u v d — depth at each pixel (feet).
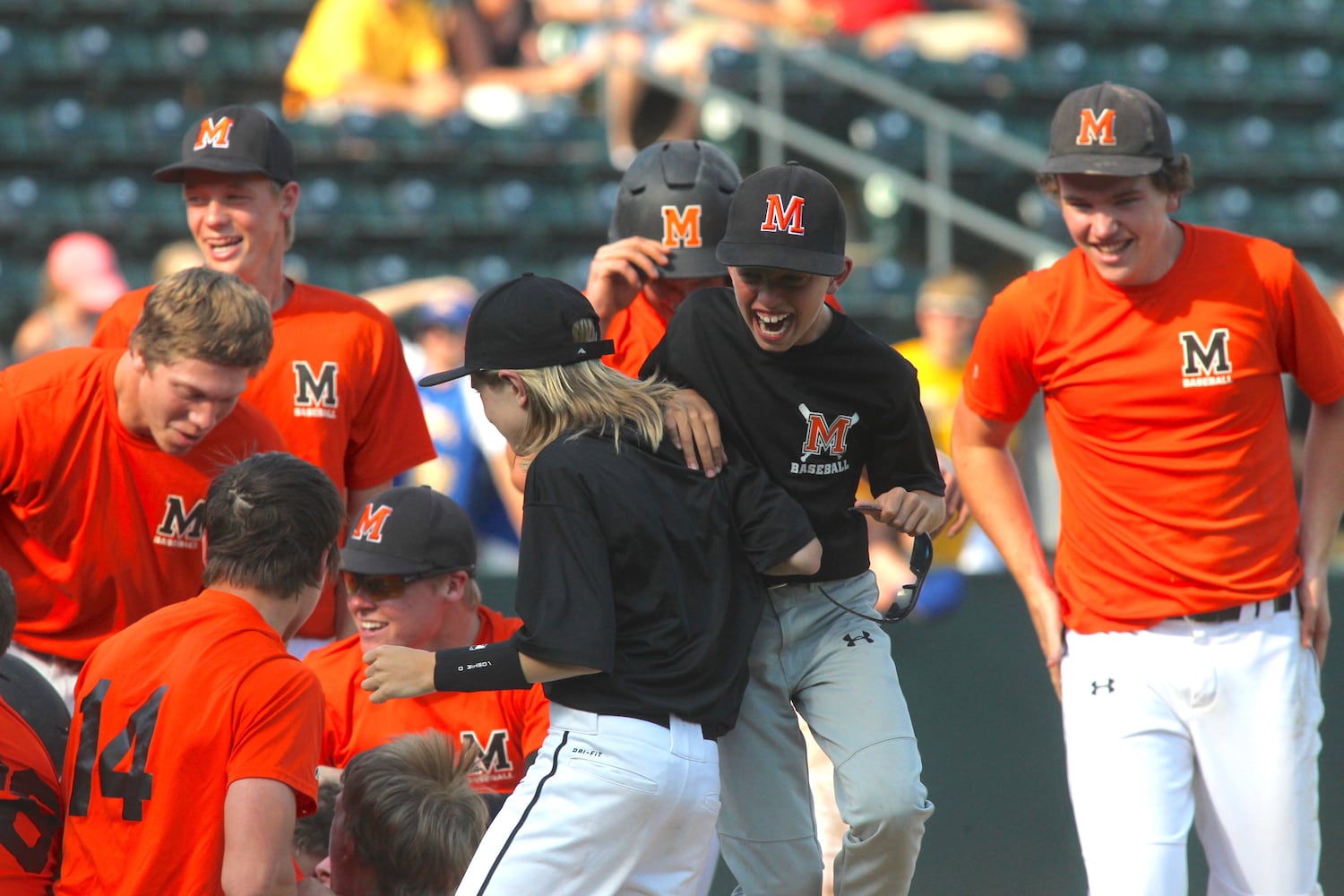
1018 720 61.41
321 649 49.29
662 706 34.45
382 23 120.06
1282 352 45.19
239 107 48.55
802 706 38.27
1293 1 141.28
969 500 48.93
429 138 118.11
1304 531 46.19
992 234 106.93
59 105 116.78
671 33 124.88
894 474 38.04
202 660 34.55
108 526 42.65
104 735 34.78
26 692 39.37
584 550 33.99
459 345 79.20
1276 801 44.52
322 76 119.03
